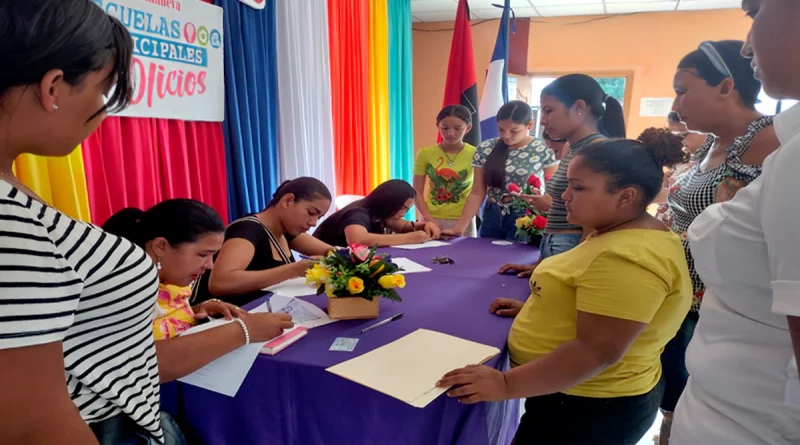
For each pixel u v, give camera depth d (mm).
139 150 1931
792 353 596
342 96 3639
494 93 3658
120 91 578
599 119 1695
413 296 1431
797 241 490
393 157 4570
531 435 1089
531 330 1058
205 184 2307
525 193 2445
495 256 2008
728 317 676
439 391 853
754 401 633
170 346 920
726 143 1313
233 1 2357
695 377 731
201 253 1137
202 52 2156
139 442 806
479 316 1255
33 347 479
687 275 944
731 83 1227
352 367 936
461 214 2701
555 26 5051
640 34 4812
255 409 991
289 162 2906
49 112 513
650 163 935
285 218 1719
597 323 857
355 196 3824
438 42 5508
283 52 2799
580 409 1004
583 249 993
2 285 463
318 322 1190
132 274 659
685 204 1382
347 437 933
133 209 1209
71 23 489
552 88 1676
